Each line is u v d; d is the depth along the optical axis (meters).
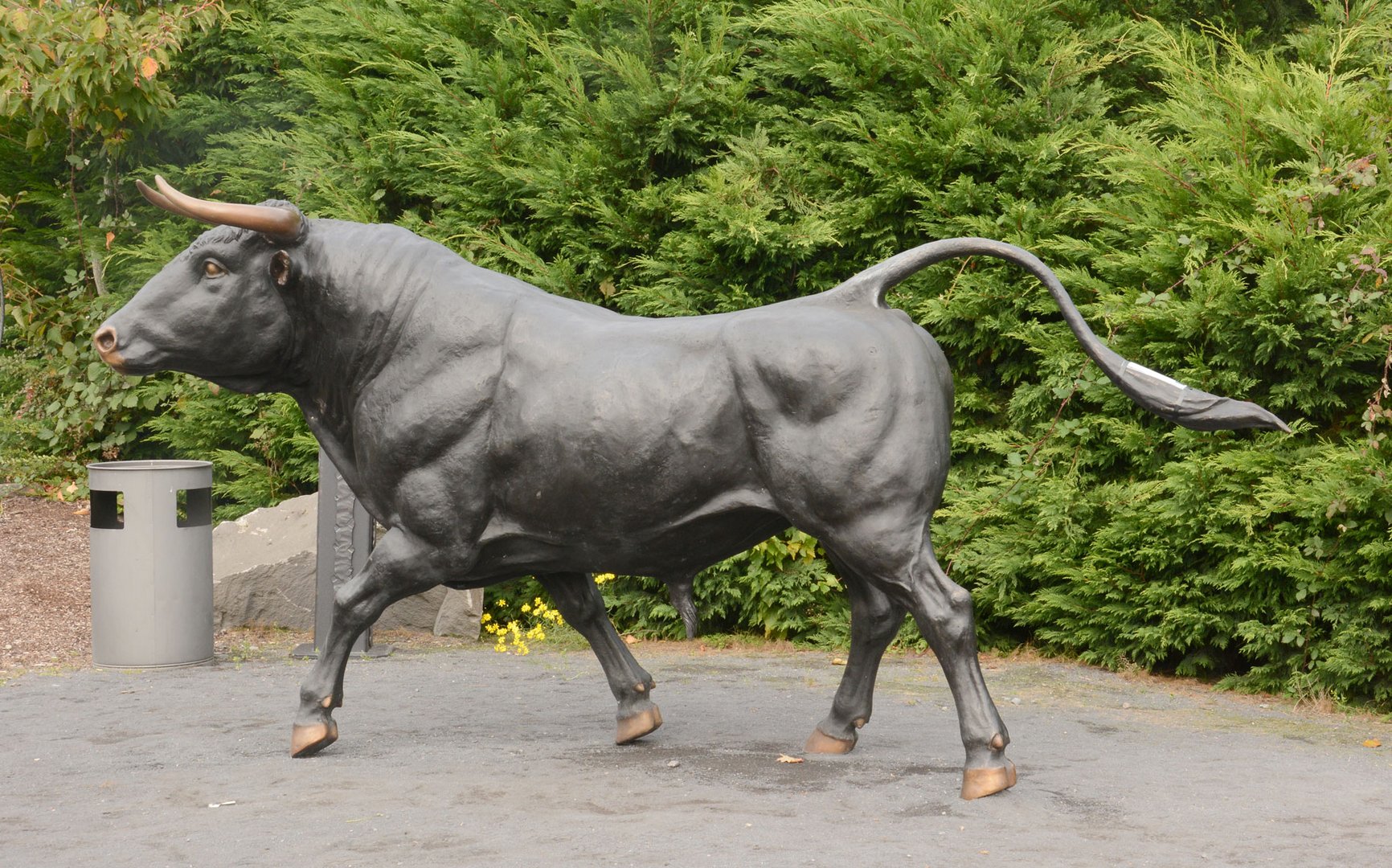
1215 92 6.60
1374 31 7.13
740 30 8.21
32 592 7.72
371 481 4.75
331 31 8.84
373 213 8.41
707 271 7.68
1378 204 6.33
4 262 10.56
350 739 5.09
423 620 7.77
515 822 3.89
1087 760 4.78
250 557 7.71
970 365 7.47
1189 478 6.30
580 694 6.04
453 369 4.57
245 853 3.63
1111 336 6.55
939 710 5.73
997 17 7.31
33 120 9.85
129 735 5.14
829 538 4.23
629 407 4.35
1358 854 3.62
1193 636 6.38
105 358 4.70
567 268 7.87
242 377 4.90
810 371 4.17
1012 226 7.05
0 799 4.23
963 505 6.96
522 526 4.61
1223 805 4.12
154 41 9.44
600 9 8.47
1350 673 5.89
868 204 7.30
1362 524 5.86
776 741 5.06
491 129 8.02
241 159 9.28
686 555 4.55
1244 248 6.32
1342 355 6.09
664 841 3.67
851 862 3.49
